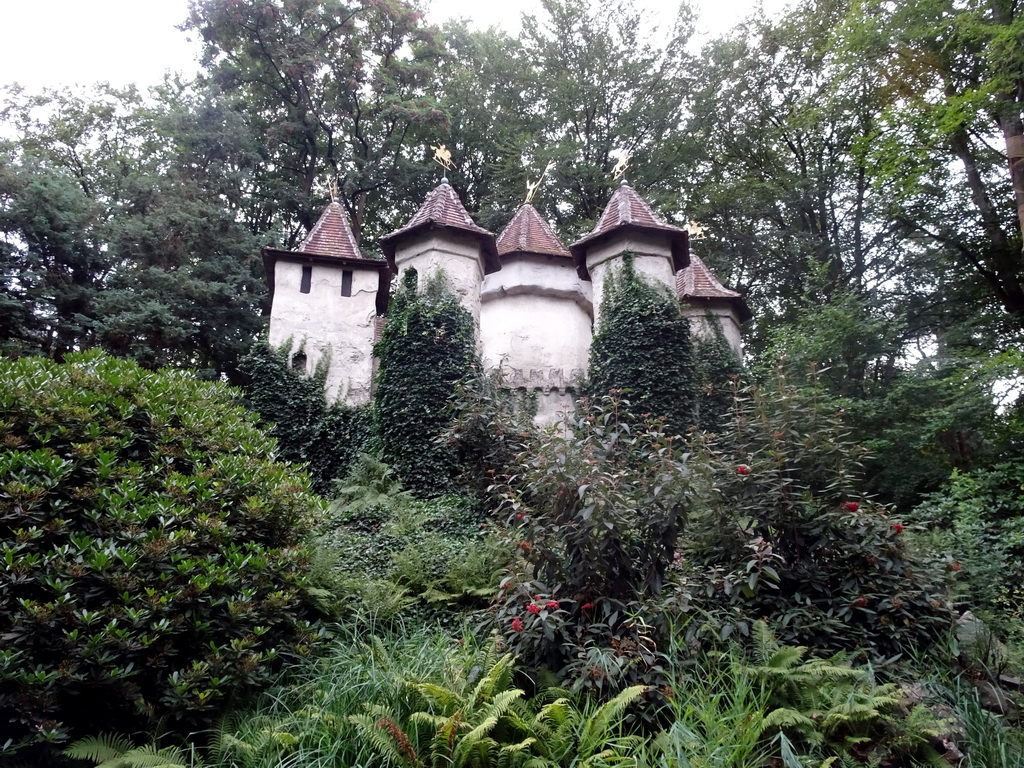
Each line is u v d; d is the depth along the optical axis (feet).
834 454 21.68
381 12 96.37
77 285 72.84
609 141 95.71
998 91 47.21
